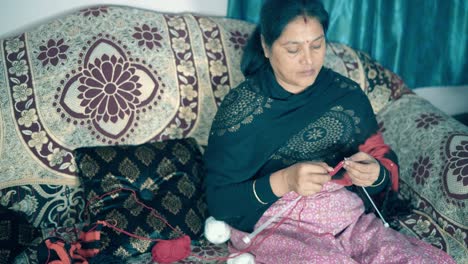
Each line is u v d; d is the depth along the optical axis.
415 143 1.68
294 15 1.22
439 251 1.30
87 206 1.48
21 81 1.51
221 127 1.40
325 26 1.27
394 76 1.90
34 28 1.58
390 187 1.46
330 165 1.40
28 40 1.55
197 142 1.68
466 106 2.40
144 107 1.60
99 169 1.51
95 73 1.55
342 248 1.29
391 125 1.81
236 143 1.37
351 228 1.33
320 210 1.32
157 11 1.85
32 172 1.52
